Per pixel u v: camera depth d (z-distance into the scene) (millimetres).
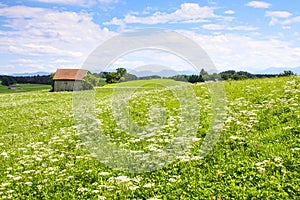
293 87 20719
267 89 21859
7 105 33406
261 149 10969
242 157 10594
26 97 42812
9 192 9320
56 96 41281
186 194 8500
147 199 8273
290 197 7758
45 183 9945
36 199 9008
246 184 8586
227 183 8875
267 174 8992
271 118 14516
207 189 8609
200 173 9742
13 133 19109
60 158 12375
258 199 7812
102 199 8391
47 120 22047
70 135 15844
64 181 9938
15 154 13719
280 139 11711
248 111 16188
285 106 15805
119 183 9281
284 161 9570
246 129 13312
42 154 13086
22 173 10938
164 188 8977
